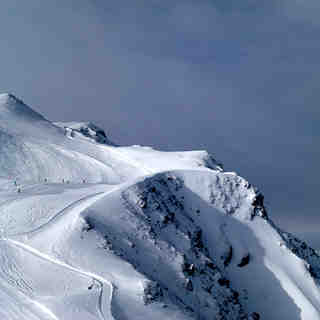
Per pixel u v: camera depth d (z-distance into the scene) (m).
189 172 128.25
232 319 96.00
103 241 87.25
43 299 69.12
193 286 93.56
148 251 93.56
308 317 109.12
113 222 95.38
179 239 103.44
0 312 65.00
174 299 81.38
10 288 71.69
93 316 66.06
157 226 101.94
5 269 77.50
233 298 101.44
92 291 73.12
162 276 89.81
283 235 130.12
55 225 92.44
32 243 86.44
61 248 83.94
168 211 108.50
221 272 108.62
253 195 128.88
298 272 118.94
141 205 103.81
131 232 95.56
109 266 80.69
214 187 126.69
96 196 108.19
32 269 78.19
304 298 112.19
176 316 74.25
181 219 111.44
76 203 103.31
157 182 117.19
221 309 94.25
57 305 67.50
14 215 98.31
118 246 89.12
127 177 165.88
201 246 109.50
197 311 88.88
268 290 113.19
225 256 115.06
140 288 76.00
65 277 76.75
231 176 130.38
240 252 117.50
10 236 89.69
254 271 116.25
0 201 105.88
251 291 112.19
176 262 95.00
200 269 100.00
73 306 67.81
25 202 103.44
